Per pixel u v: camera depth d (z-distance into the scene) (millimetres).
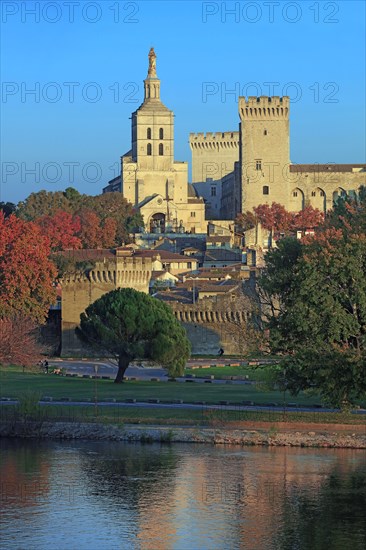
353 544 196625
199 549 195250
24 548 195375
